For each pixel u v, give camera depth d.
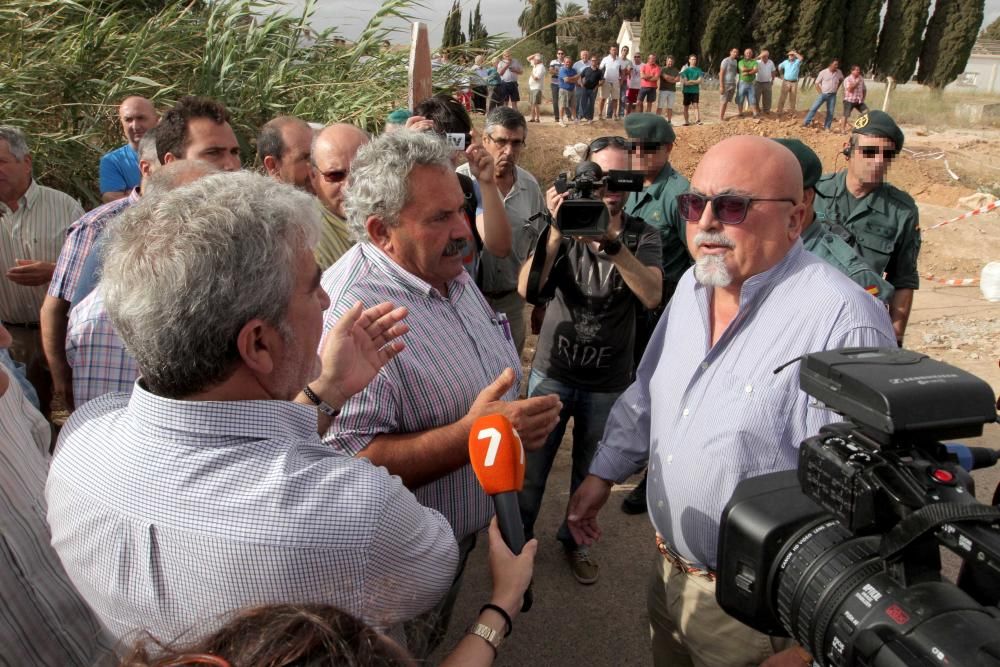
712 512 1.85
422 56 4.89
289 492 1.08
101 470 1.14
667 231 3.93
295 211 1.20
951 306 7.30
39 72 5.40
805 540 1.31
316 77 6.56
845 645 1.14
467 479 2.01
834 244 3.00
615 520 3.73
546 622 3.03
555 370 3.19
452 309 2.05
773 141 1.87
